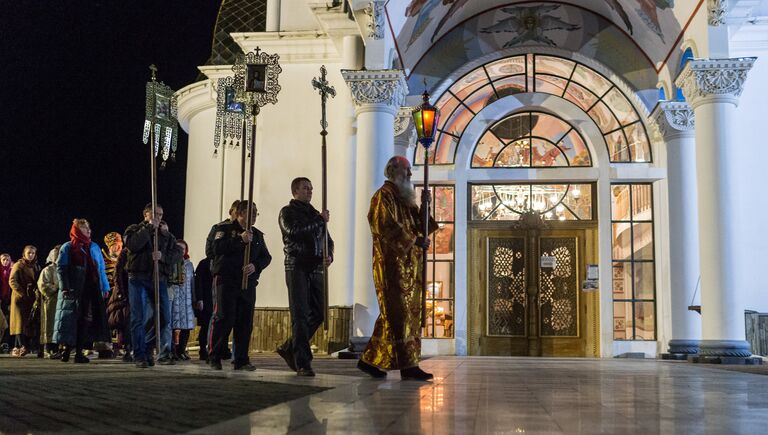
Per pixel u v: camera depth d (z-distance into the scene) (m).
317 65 16.45
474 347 16.59
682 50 14.22
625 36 16.55
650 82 16.38
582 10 16.75
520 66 17.06
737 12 12.68
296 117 16.34
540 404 4.53
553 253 16.72
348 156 15.66
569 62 16.84
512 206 16.91
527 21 16.81
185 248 12.58
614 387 6.25
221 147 17.14
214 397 4.71
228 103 9.18
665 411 4.14
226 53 18.27
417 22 14.76
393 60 14.21
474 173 16.80
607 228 16.41
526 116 17.03
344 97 16.11
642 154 16.59
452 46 16.88
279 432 3.01
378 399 4.72
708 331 12.59
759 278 15.81
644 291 16.31
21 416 3.54
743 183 16.03
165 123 10.00
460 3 15.80
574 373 8.66
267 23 16.77
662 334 15.99
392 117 13.29
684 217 15.16
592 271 16.50
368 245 13.05
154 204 9.39
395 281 7.05
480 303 16.70
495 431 3.16
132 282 9.16
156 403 4.27
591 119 16.72
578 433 3.12
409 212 7.27
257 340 15.72
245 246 8.20
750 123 16.11
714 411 4.16
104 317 11.41
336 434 2.96
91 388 5.46
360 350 12.88
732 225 12.62
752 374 8.75
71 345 11.23
